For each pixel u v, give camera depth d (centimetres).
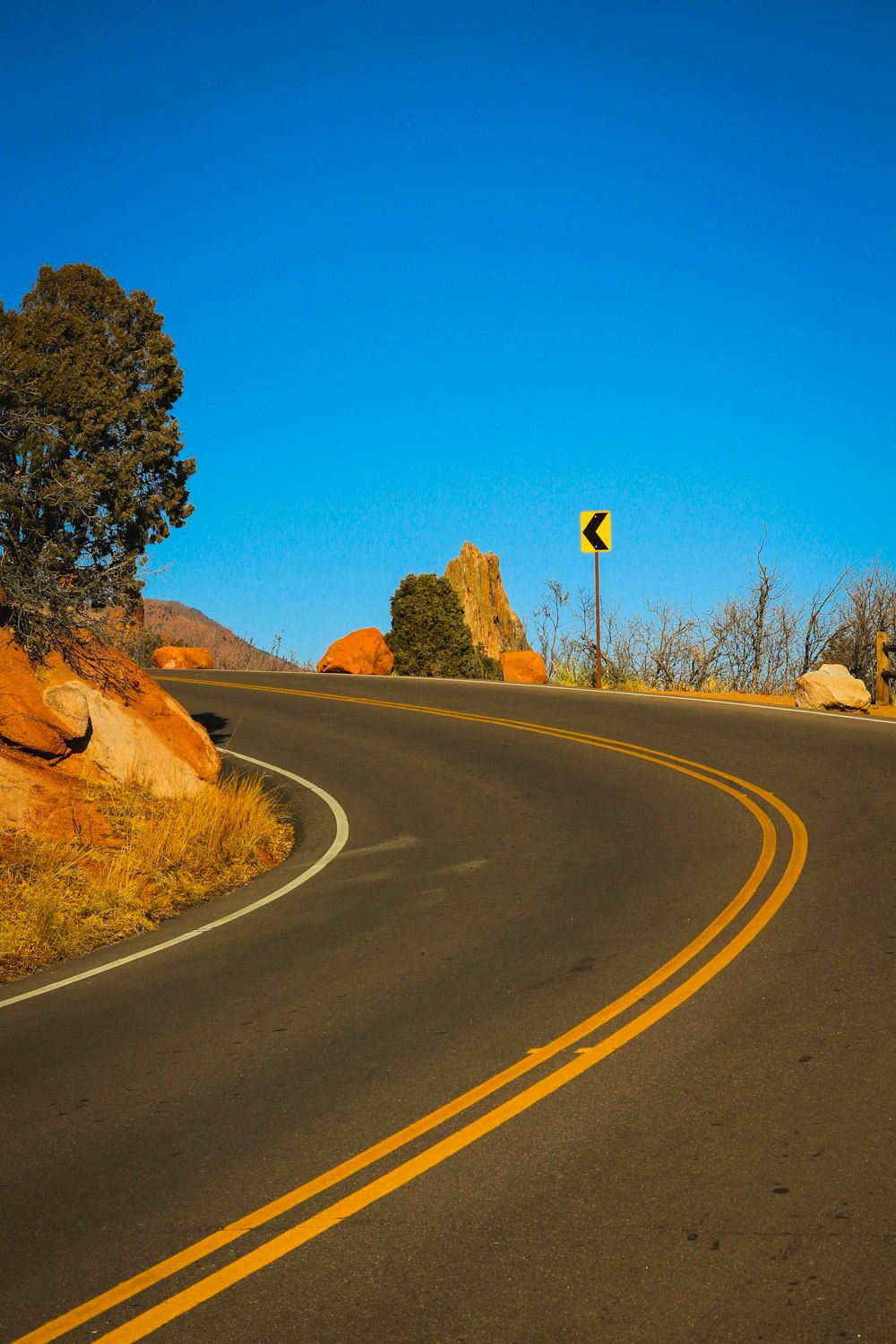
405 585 4306
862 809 1268
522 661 3117
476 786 1609
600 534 2831
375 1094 575
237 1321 377
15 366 1554
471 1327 366
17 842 1199
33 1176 506
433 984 771
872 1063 568
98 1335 372
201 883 1187
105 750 1437
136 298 3622
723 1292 377
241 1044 678
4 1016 784
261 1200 463
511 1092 562
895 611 3625
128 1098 600
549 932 882
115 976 875
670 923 873
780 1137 490
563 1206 441
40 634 1496
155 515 3534
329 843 1362
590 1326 363
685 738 1867
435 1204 449
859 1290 373
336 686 2838
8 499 1491
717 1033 626
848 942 786
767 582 3816
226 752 1978
